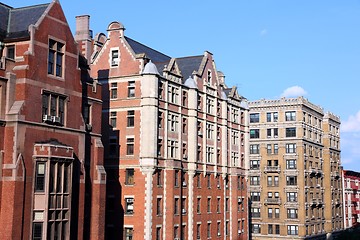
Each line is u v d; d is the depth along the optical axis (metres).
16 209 41.81
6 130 42.97
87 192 52.00
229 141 85.81
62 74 48.09
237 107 89.75
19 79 43.94
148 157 64.56
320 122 125.06
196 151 74.31
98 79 69.44
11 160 42.47
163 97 68.00
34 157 43.84
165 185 67.19
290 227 108.62
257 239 111.12
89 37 68.12
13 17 49.09
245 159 91.25
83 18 67.69
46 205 43.72
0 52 45.88
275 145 112.00
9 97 43.34
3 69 43.31
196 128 74.62
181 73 77.25
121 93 67.81
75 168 48.75
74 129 48.88
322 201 122.19
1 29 46.78
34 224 43.38
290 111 111.31
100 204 52.75
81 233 48.62
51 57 47.12
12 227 41.34
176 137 70.81
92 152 53.25
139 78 66.88
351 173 147.12
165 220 66.56
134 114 66.62
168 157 68.38
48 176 44.19
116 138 67.25
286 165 110.50
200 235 74.56
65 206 45.91
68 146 47.50
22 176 42.59
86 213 51.66
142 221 63.97
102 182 53.22
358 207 154.25
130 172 66.12
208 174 78.25
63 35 48.41
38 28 45.56
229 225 84.31
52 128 46.25
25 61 44.28
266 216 111.12
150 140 64.88
